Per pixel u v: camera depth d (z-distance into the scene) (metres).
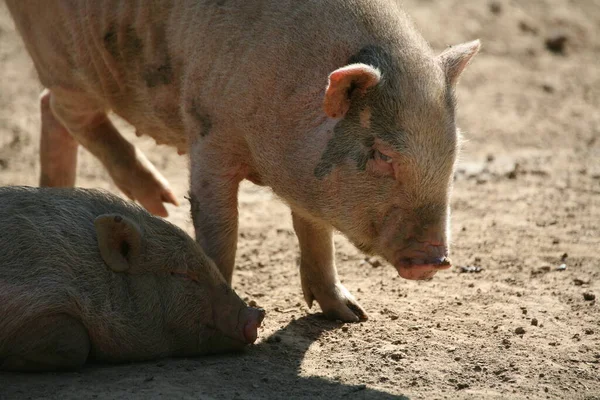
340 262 26.69
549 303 22.95
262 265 26.77
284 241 28.88
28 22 25.20
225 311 19.98
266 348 20.34
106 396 17.06
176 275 19.95
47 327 18.27
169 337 19.80
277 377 18.61
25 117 40.66
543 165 35.47
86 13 23.47
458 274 25.22
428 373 19.05
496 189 32.62
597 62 52.12
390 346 20.45
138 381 17.91
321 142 19.33
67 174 28.09
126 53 22.97
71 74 24.83
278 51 19.81
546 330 21.31
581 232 28.12
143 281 19.66
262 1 20.30
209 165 21.00
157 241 19.92
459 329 21.44
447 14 53.59
